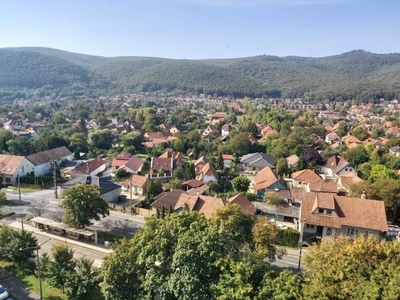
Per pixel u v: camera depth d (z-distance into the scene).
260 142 131.00
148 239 34.22
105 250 51.38
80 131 156.38
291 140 116.44
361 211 52.44
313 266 33.19
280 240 51.03
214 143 128.75
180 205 61.34
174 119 194.00
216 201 59.94
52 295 40.00
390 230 55.38
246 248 35.38
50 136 116.12
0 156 90.94
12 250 44.72
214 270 30.59
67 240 54.72
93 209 54.81
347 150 108.50
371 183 70.00
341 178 83.25
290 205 68.25
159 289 31.25
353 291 26.94
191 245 31.38
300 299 26.52
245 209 60.16
